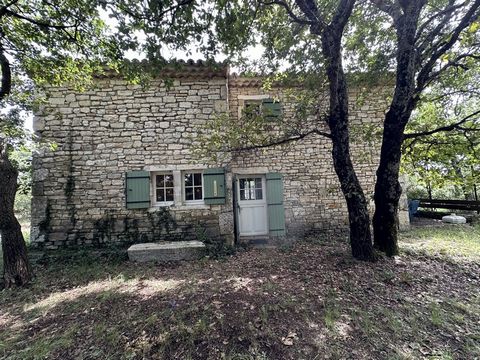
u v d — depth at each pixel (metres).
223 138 4.18
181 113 5.46
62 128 5.23
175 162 5.42
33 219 5.03
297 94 4.82
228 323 2.45
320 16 3.81
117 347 2.18
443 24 3.63
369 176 6.57
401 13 3.90
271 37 4.21
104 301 3.03
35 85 4.27
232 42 3.47
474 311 2.64
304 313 2.63
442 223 7.54
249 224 6.39
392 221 4.14
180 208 5.38
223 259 4.67
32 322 2.64
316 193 6.43
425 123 5.00
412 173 5.50
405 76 3.75
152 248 4.62
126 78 3.92
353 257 4.11
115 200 5.25
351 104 6.47
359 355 2.04
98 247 5.11
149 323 2.48
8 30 3.56
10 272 3.54
